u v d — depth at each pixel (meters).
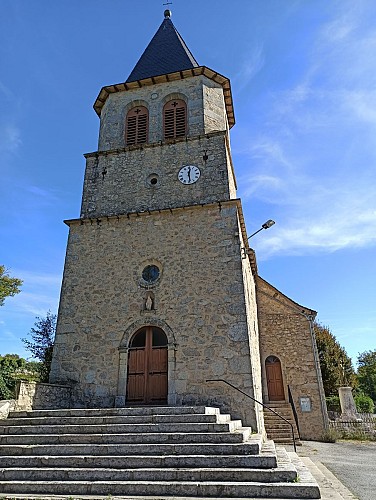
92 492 5.38
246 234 13.41
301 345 16.86
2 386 13.96
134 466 5.92
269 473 5.43
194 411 7.88
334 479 7.19
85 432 7.28
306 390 16.05
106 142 14.34
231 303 10.61
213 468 5.70
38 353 19.62
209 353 10.22
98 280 11.86
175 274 11.38
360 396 26.92
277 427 14.75
